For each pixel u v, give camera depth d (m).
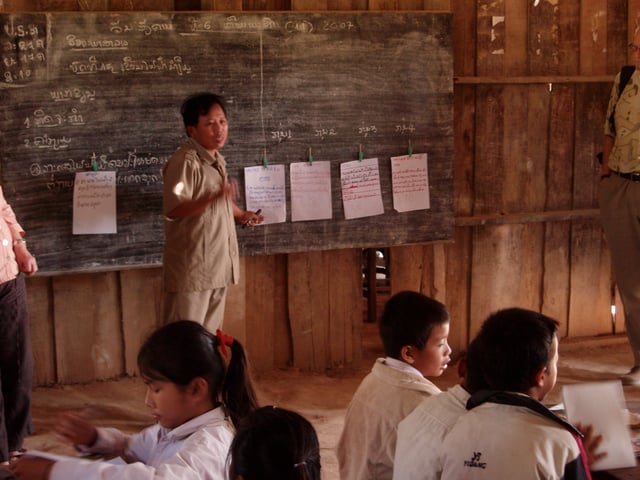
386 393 2.64
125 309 5.08
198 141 4.39
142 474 1.90
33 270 4.02
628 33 5.79
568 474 2.03
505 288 5.86
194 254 4.34
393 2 5.27
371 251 6.41
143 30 4.73
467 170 5.62
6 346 3.98
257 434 1.72
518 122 5.68
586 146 5.85
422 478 2.25
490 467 2.03
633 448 2.49
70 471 1.91
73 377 5.06
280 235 5.15
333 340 5.53
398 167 5.32
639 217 5.06
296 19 5.00
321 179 5.18
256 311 5.36
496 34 5.53
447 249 5.71
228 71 4.91
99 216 4.79
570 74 5.72
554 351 2.21
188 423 2.12
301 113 5.09
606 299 6.13
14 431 4.07
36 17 4.56
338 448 2.75
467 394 2.26
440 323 2.69
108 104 4.73
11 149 4.62
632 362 5.74
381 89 5.22
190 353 2.09
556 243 5.94
